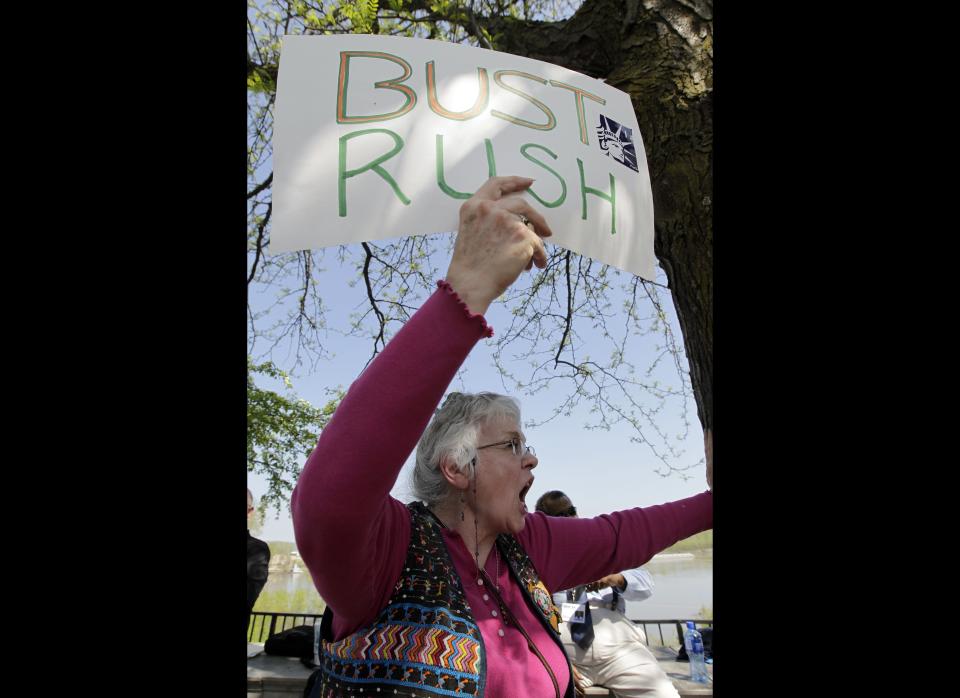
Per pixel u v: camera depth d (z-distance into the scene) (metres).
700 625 5.38
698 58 3.27
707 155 3.14
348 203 1.15
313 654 4.62
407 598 1.09
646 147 3.31
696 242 3.13
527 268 0.97
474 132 1.25
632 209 1.36
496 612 1.20
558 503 3.69
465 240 0.97
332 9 3.81
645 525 1.51
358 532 0.92
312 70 1.23
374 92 1.23
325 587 1.01
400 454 0.90
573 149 1.32
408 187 1.18
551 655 1.20
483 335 0.93
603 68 3.80
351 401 0.91
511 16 4.26
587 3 3.83
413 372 0.90
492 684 1.09
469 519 1.28
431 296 0.95
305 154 1.16
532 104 1.31
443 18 4.28
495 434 1.30
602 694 3.74
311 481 0.90
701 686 4.37
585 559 1.44
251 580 4.12
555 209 1.25
